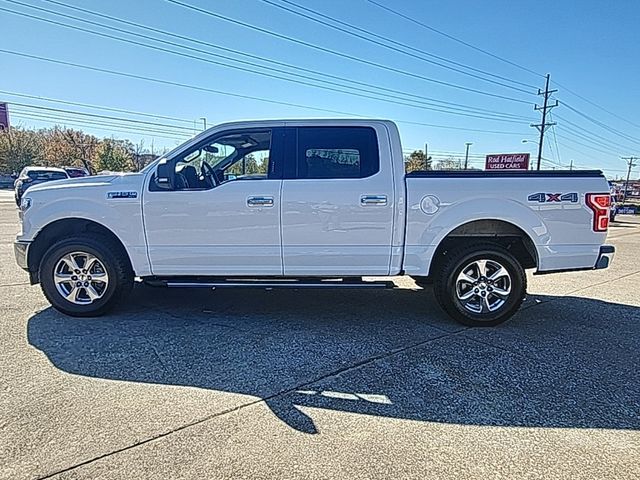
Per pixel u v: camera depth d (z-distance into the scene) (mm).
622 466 2389
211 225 4516
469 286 4648
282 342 4102
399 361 3727
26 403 2926
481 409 2969
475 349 4023
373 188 4449
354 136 4547
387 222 4477
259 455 2426
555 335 4438
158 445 2494
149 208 4527
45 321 4551
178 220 4527
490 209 4449
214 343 4039
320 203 4449
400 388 3246
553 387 3303
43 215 4621
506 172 4570
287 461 2377
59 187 4688
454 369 3588
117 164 57031
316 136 4559
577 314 5195
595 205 4492
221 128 4629
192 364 3586
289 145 4559
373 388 3240
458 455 2465
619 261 9406
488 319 4629
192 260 4586
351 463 2373
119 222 4566
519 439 2629
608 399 3135
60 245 4598
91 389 3135
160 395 3070
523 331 4539
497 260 4590
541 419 2857
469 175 4508
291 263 4562
